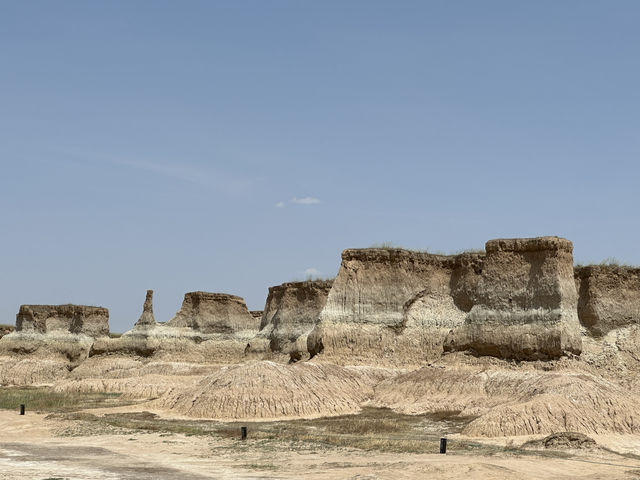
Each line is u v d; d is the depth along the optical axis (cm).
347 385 5603
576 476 2850
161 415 4838
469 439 3875
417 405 5134
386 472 2705
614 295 6241
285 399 4881
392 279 6719
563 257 5694
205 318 9556
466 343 5731
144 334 9138
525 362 5406
